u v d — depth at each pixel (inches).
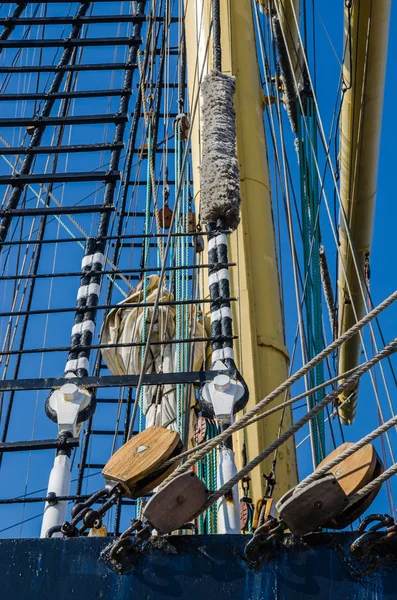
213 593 252.4
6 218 389.7
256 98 564.4
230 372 319.9
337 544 257.4
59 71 451.8
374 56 617.0
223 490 256.1
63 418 310.5
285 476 442.9
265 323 481.4
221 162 371.9
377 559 254.7
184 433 396.5
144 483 270.5
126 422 485.1
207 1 583.8
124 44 464.8
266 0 608.7
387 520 256.4
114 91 434.9
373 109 631.8
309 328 486.9
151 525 255.8
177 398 417.1
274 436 451.5
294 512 252.4
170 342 331.9
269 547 256.5
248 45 580.1
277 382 467.2
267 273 498.3
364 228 669.3
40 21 484.1
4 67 447.8
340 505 252.1
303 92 592.4
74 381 319.0
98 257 359.9
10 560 257.4
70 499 291.4
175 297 480.7
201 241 505.7
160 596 252.4
